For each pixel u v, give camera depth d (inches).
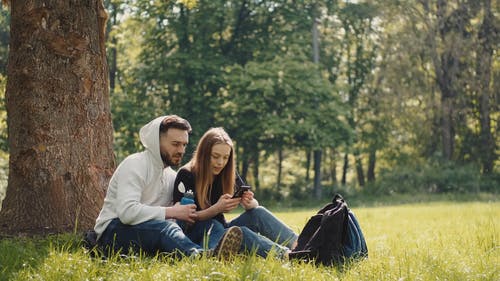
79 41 330.0
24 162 325.4
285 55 1462.8
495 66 1617.9
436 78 1608.0
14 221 321.7
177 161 255.0
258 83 1373.0
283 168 1882.4
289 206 1403.8
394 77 1552.7
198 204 256.5
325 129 1446.9
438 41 1610.5
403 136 1731.1
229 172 259.4
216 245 222.4
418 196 1419.8
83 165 328.5
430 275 219.1
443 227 496.1
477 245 319.6
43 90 326.0
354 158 1831.9
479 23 1611.7
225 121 1430.9
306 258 236.7
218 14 1398.9
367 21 1686.8
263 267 208.7
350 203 1362.0
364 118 1752.0
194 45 1445.6
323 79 1460.4
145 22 1470.2
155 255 240.8
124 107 1391.5
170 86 1457.9
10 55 333.1
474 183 1485.0
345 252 245.3
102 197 331.3
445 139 1627.7
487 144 1637.6
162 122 253.8
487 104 1606.8
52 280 205.9
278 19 1528.1
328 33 1729.8
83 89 331.0
